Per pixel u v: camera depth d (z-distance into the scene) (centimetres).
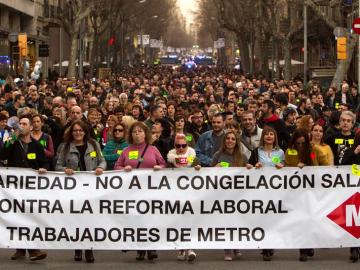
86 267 1027
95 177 1046
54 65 6444
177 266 1033
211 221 1051
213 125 1273
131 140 1088
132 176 1048
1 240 1043
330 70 4444
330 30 5666
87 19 7338
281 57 7350
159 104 1548
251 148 1295
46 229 1045
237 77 5147
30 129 1138
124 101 2166
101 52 7456
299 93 2639
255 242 1052
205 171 1048
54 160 1242
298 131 1091
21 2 5894
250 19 6794
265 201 1052
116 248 1047
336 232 1056
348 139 1196
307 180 1053
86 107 1944
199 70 9088
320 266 1035
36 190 1044
